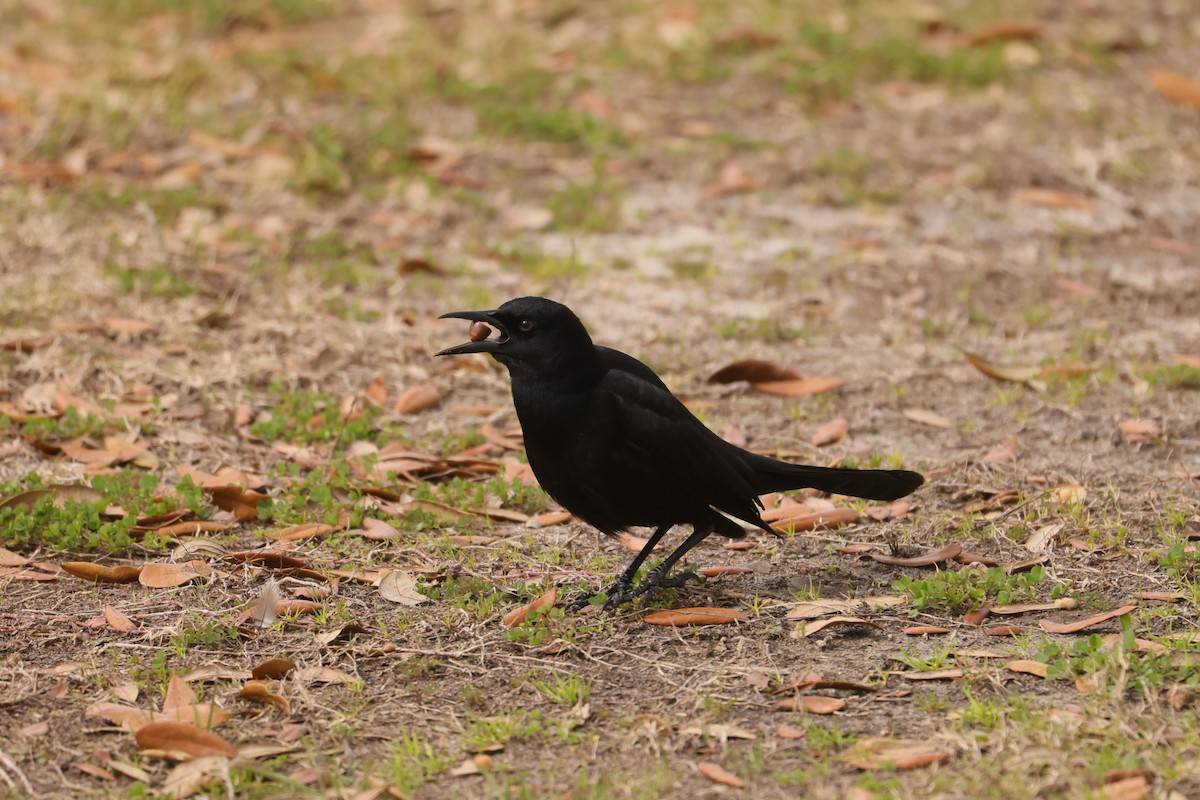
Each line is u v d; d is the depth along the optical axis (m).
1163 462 10.57
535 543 9.44
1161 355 12.66
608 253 15.03
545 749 6.88
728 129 17.72
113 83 18.16
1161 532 9.11
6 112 17.12
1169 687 7.09
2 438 10.68
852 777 6.53
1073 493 9.77
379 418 11.45
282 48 19.91
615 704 7.29
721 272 14.59
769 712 7.16
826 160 16.69
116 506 9.58
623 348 12.90
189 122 17.25
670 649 7.90
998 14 20.73
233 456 10.66
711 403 11.77
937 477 10.30
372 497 9.94
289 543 9.30
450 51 19.80
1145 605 8.23
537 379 8.20
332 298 13.50
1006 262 14.84
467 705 7.32
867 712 7.11
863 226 15.62
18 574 8.70
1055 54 19.53
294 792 6.52
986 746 6.66
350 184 16.11
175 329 12.66
